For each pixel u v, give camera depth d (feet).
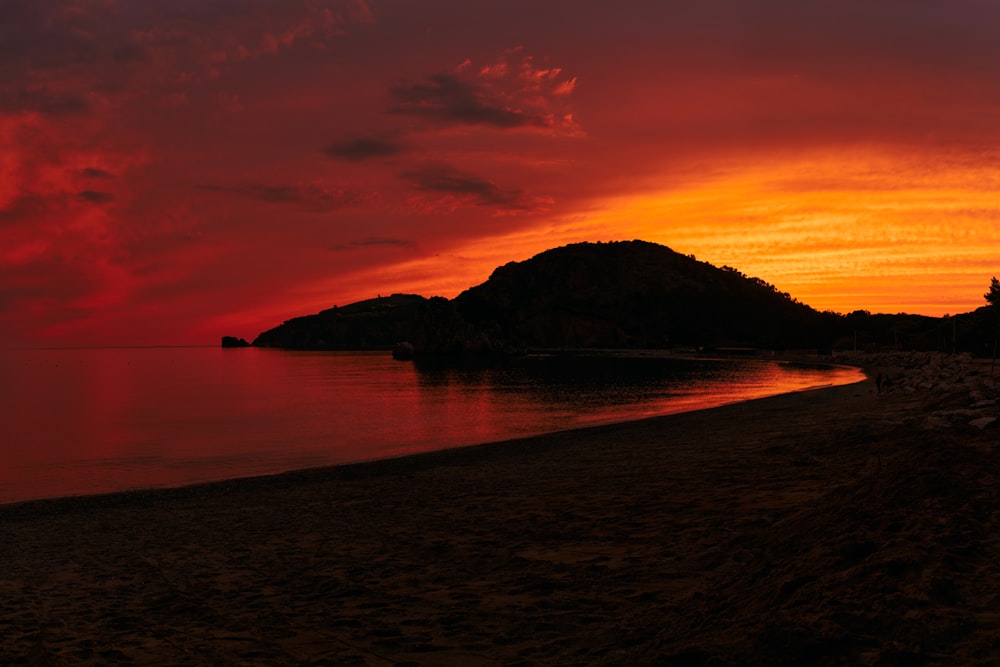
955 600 17.33
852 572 19.98
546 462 76.28
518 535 40.27
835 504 30.71
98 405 200.75
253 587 33.22
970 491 26.53
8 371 472.44
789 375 309.83
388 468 80.43
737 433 88.69
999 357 262.67
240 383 314.76
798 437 76.28
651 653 19.22
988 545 20.99
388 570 34.58
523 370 414.62
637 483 55.77
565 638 22.48
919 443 34.01
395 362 579.48
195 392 257.34
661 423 113.29
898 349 492.13
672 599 25.17
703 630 19.81
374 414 164.86
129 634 26.78
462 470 74.74
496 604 27.14
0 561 42.80
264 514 55.16
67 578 37.60
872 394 143.84
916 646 15.25
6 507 63.36
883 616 16.96
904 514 24.97
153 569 38.58
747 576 24.23
